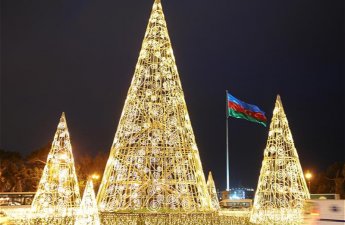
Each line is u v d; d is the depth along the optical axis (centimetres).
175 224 4338
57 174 4738
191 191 4662
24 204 6122
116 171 4606
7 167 8806
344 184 8456
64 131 4853
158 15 4894
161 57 4800
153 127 4659
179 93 4791
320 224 2344
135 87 4734
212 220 4462
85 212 3938
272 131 4709
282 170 4597
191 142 4747
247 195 10094
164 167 4628
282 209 4456
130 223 4309
